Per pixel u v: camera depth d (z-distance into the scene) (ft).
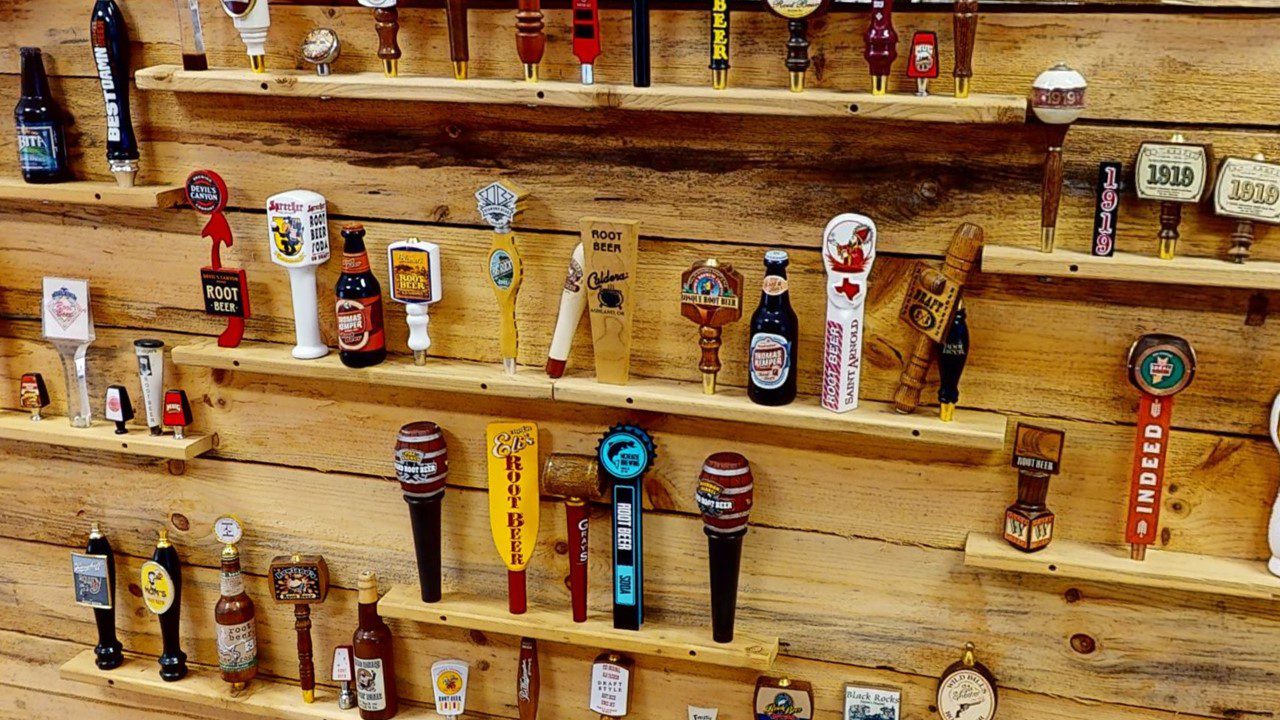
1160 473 5.58
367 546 7.20
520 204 6.14
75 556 7.53
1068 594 6.04
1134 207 5.45
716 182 5.97
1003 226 5.65
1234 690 5.95
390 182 6.47
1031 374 5.80
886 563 6.30
